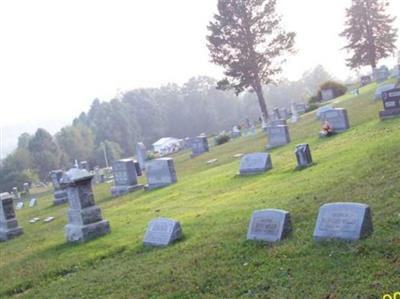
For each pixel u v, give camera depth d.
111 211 23.08
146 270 11.81
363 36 71.00
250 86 62.72
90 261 14.28
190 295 9.48
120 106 139.12
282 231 11.05
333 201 12.88
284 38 60.28
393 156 15.44
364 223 9.67
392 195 11.84
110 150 112.88
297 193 15.24
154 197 23.73
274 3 59.81
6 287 13.64
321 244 9.95
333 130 26.38
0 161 127.12
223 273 10.05
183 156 47.69
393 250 8.72
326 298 7.75
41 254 16.78
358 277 8.12
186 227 14.95
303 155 19.58
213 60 61.72
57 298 11.53
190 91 158.62
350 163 16.98
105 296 10.76
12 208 24.47
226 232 13.02
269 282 8.99
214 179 23.86
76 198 17.25
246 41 59.91
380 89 34.66
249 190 18.58
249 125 58.75
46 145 105.94
